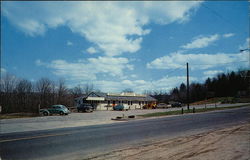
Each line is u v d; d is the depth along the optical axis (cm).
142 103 6300
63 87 5981
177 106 6338
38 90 5316
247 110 3403
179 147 879
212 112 3322
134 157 743
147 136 1205
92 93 5631
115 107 5000
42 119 2616
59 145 959
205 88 10344
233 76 9512
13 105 4669
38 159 739
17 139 1091
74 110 4738
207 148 838
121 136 1209
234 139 998
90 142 1033
